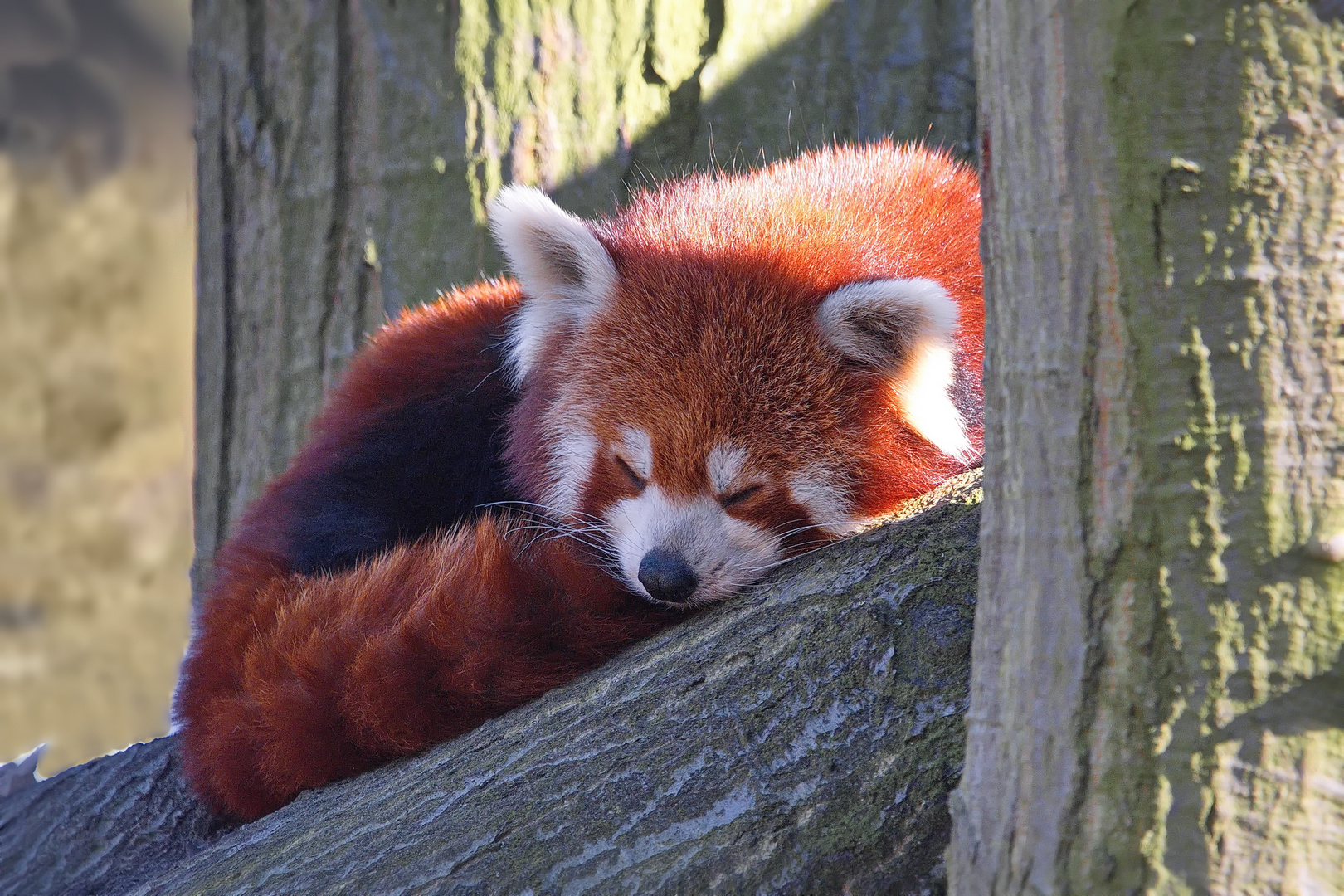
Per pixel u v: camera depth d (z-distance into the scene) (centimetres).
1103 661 297
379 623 553
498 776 438
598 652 529
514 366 688
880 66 802
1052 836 305
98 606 1991
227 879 462
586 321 630
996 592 322
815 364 576
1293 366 277
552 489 632
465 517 689
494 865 396
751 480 568
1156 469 288
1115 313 289
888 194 649
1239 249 277
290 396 847
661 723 424
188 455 2230
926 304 544
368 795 487
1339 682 279
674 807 393
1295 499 279
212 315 898
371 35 793
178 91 2325
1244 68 272
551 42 773
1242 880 287
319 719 531
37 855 663
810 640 427
